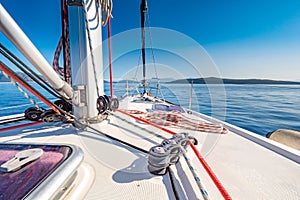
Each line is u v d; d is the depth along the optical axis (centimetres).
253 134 145
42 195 48
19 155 63
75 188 73
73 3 135
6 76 95
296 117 888
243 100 1658
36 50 91
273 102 1530
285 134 146
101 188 76
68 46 160
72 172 62
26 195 47
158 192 75
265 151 118
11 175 55
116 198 71
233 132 159
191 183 80
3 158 66
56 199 63
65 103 156
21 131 145
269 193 76
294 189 79
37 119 145
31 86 108
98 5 155
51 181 53
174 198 72
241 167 97
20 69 110
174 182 81
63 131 145
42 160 64
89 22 143
